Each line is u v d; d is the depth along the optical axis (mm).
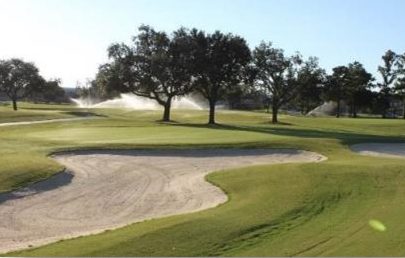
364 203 16750
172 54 70688
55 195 19750
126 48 71375
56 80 126250
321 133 49062
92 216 17094
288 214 15211
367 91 129875
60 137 38875
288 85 83125
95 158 28234
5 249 13055
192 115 91438
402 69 125562
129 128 50188
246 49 70375
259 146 33094
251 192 19406
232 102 141625
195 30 71188
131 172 24828
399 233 12906
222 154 30641
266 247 11953
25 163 23688
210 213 15492
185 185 22031
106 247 11875
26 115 73750
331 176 21156
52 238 14391
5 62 108375
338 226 13781
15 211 17375
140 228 13656
